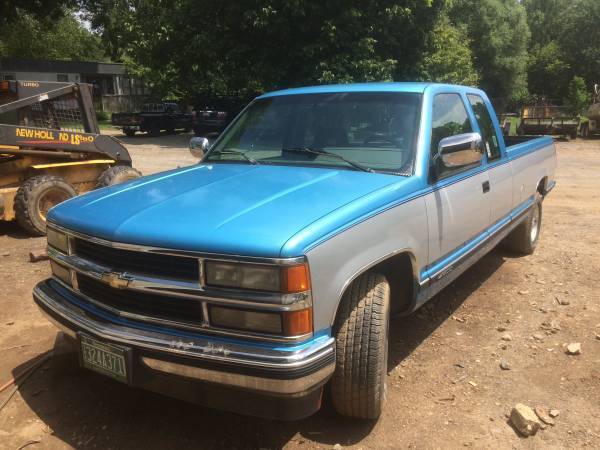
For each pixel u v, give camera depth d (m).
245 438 3.04
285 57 20.25
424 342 4.19
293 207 2.77
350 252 2.71
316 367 2.48
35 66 37.06
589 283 5.46
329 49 19.25
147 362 2.62
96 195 3.34
